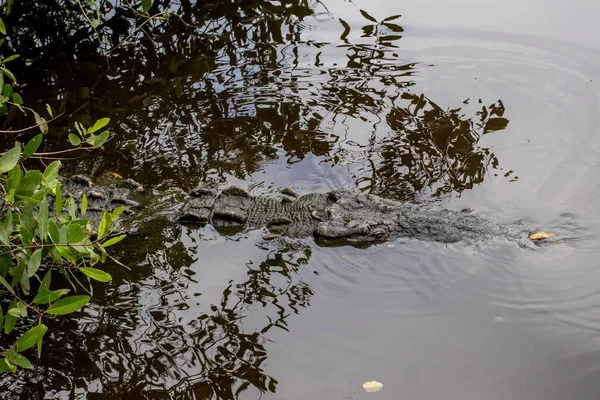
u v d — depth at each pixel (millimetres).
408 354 3988
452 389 3719
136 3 9023
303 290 4613
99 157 6414
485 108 6973
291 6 9570
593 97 7035
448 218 5113
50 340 4258
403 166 6070
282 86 7598
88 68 8109
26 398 3820
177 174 6121
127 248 5203
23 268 3438
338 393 3703
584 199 5445
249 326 4270
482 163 6047
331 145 6488
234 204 5555
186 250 5152
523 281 4539
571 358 3932
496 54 8008
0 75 3857
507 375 3820
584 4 9180
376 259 4867
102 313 4488
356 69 7875
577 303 4328
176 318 4387
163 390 3809
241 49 8445
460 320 4258
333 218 5172
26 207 3391
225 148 6512
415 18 9055
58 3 8688
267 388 3764
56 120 7062
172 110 7215
